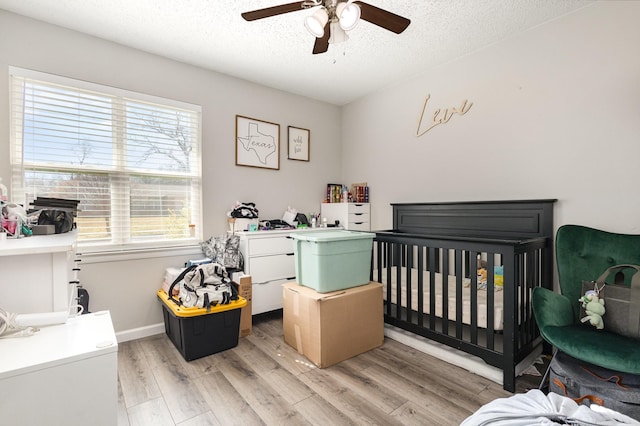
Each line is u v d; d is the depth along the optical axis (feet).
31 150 7.04
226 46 8.32
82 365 3.03
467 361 6.49
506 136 8.09
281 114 11.51
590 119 6.70
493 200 8.27
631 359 4.25
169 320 8.02
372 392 5.72
